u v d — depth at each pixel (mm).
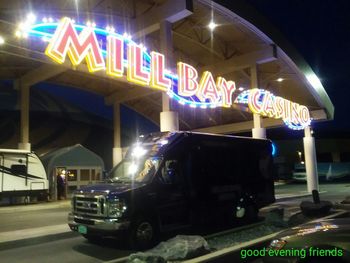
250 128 36938
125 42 14922
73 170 29453
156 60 16234
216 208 11406
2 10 17547
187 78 18078
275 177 14062
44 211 20312
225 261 7320
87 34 13211
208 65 28750
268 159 13867
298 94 32219
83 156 30078
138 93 33125
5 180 23562
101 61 13586
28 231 12031
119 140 35531
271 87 31359
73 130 44656
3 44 13109
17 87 28547
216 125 40438
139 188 9453
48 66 25453
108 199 9031
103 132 47719
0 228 13445
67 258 8922
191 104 18828
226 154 12164
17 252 9719
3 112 42188
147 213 9523
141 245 9320
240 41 25391
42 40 13734
